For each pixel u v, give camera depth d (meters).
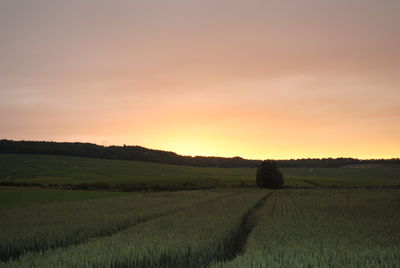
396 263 13.02
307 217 30.86
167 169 155.75
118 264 14.18
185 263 15.23
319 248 15.85
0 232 21.97
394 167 194.62
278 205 46.22
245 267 11.96
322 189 92.25
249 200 51.34
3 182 91.44
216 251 16.84
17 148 171.62
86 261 13.31
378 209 39.72
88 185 91.75
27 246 19.02
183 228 22.78
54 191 74.12
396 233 21.58
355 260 13.46
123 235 20.09
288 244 17.12
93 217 30.14
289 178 127.31
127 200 52.97
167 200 52.69
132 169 147.88
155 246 16.56
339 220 28.42
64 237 20.16
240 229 25.47
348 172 171.25
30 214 33.41
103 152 195.62
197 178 113.56
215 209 37.16
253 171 167.38
